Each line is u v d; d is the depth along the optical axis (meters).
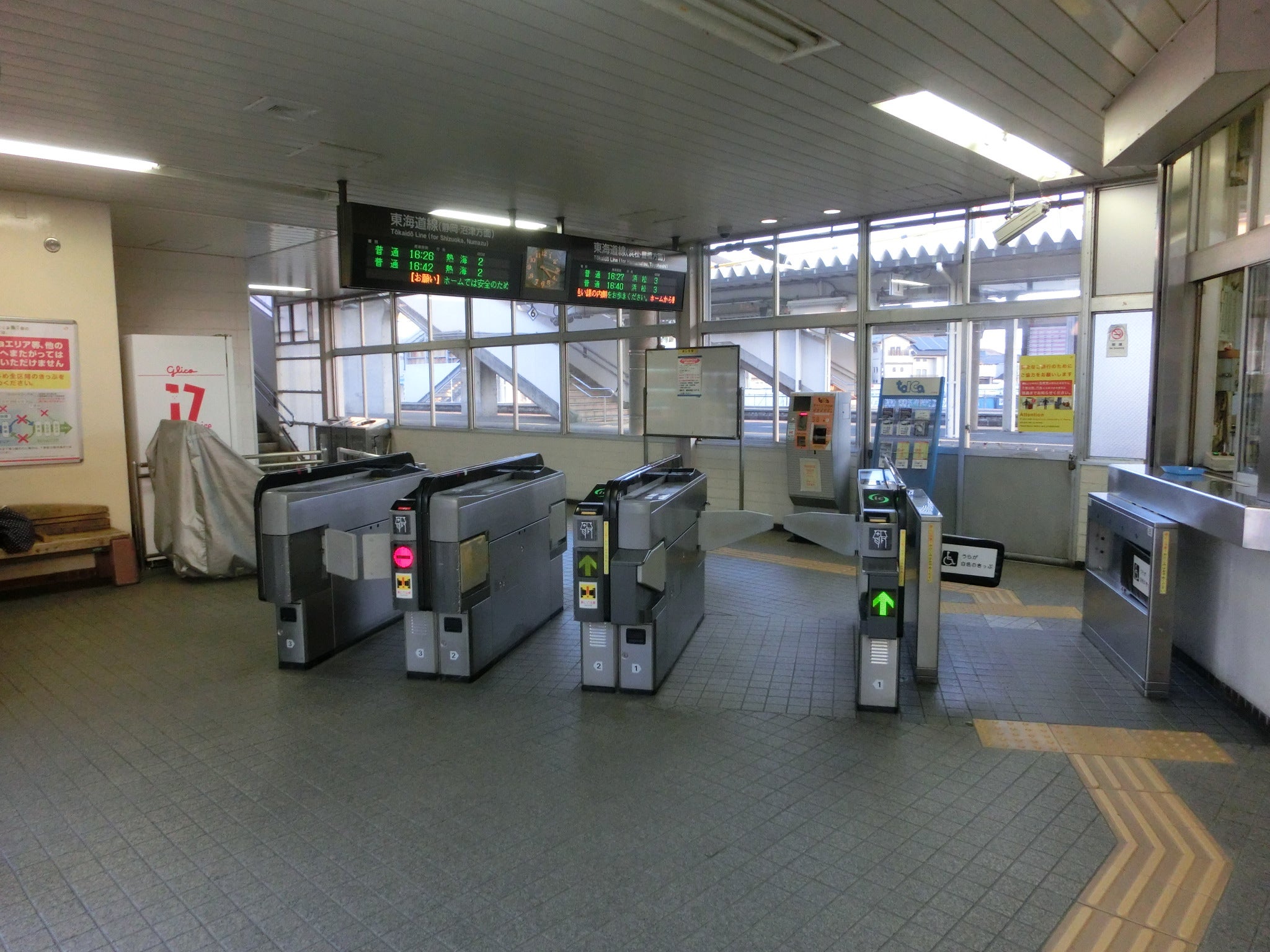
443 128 4.90
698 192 6.66
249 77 4.05
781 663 4.77
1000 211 7.20
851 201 7.11
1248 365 4.30
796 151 5.51
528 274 6.64
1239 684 4.03
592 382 10.92
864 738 3.73
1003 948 2.30
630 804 3.13
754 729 3.84
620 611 4.17
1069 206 6.94
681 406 8.59
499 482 5.28
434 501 4.33
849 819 3.01
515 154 5.48
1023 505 7.40
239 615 5.90
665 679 4.52
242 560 6.86
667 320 9.70
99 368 7.02
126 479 7.24
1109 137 4.67
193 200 6.79
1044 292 7.19
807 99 4.49
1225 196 4.55
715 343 9.52
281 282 12.59
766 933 2.37
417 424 13.65
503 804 3.14
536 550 5.46
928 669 4.41
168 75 3.99
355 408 15.16
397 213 5.80
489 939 2.35
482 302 12.34
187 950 2.32
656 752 3.60
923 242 7.71
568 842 2.86
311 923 2.43
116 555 6.70
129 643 5.25
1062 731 3.79
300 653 4.73
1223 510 3.59
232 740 3.76
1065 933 2.36
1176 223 4.86
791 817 3.02
